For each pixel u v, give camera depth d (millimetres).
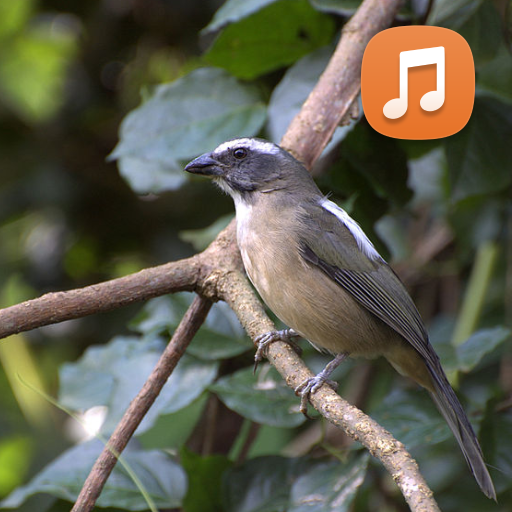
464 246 11008
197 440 9547
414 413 7938
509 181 9336
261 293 8500
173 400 8156
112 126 13297
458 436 7449
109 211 13117
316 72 8938
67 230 13258
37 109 13305
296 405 7742
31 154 13094
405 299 8766
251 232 8547
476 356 8023
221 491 7781
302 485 7520
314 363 11141
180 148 8930
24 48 13719
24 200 12953
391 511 9859
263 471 7805
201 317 7391
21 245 13586
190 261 7441
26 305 6566
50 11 13422
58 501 8391
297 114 8766
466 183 9320
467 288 11445
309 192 8867
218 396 8578
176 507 7863
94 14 13336
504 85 9148
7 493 11539
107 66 13484
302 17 8953
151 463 8133
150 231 13016
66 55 13773
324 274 8477
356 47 8359
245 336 8344
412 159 9531
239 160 8945
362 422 5961
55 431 12305
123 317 12547
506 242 11125
